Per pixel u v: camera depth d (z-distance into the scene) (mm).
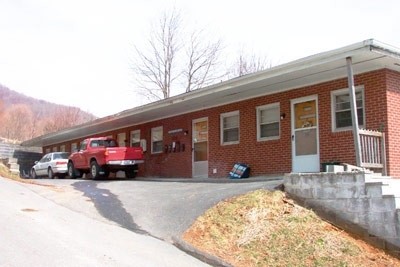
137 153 19969
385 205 8430
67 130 27703
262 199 9477
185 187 13453
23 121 62500
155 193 12555
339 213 9055
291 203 9422
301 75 12898
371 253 8055
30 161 34125
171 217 9484
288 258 7465
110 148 19297
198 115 18969
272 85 14242
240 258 7406
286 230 8297
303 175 9688
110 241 7715
